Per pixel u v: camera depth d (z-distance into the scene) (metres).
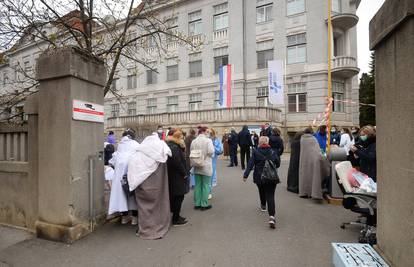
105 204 5.64
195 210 6.42
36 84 6.74
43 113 4.87
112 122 28.62
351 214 5.94
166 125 24.75
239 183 9.70
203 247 4.29
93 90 5.16
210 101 26.33
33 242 4.58
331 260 3.82
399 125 2.94
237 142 14.20
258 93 24.62
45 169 4.82
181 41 8.78
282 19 23.50
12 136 5.56
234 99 25.17
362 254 3.33
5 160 5.59
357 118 24.84
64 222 4.62
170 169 5.33
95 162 5.19
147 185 4.87
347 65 21.47
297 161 8.16
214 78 26.14
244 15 25.19
